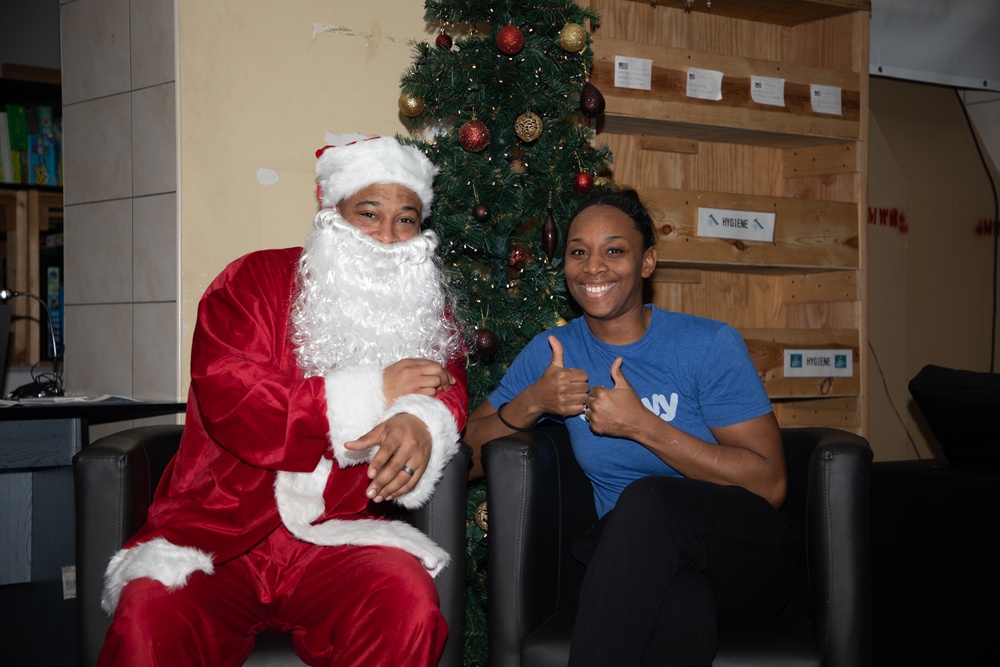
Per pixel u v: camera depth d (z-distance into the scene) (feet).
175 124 8.19
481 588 7.58
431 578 5.17
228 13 8.38
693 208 9.89
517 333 7.55
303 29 8.70
